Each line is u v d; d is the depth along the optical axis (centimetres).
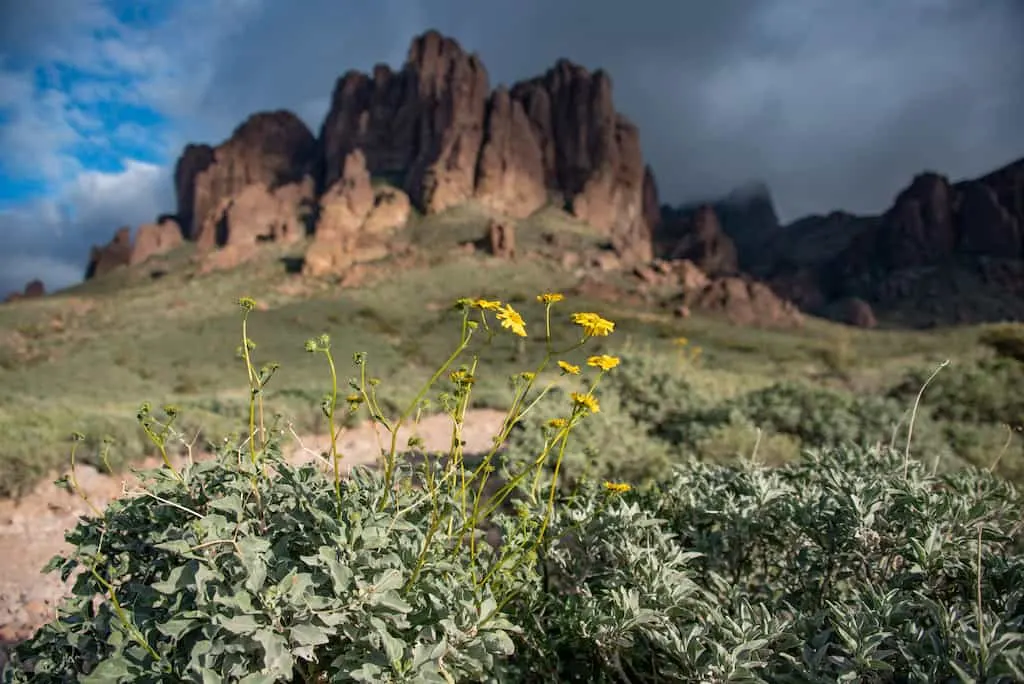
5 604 381
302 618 180
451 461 220
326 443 841
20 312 7294
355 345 4669
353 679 192
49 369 3475
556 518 282
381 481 247
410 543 217
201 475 243
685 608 227
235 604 173
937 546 236
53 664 205
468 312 220
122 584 223
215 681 168
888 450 362
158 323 6128
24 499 588
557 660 233
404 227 10256
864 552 261
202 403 1173
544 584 271
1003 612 207
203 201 13212
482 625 193
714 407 792
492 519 265
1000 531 266
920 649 194
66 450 674
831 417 700
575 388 792
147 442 750
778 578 293
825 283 12625
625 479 533
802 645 204
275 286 8044
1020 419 780
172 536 210
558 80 12500
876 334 6088
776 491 297
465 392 218
